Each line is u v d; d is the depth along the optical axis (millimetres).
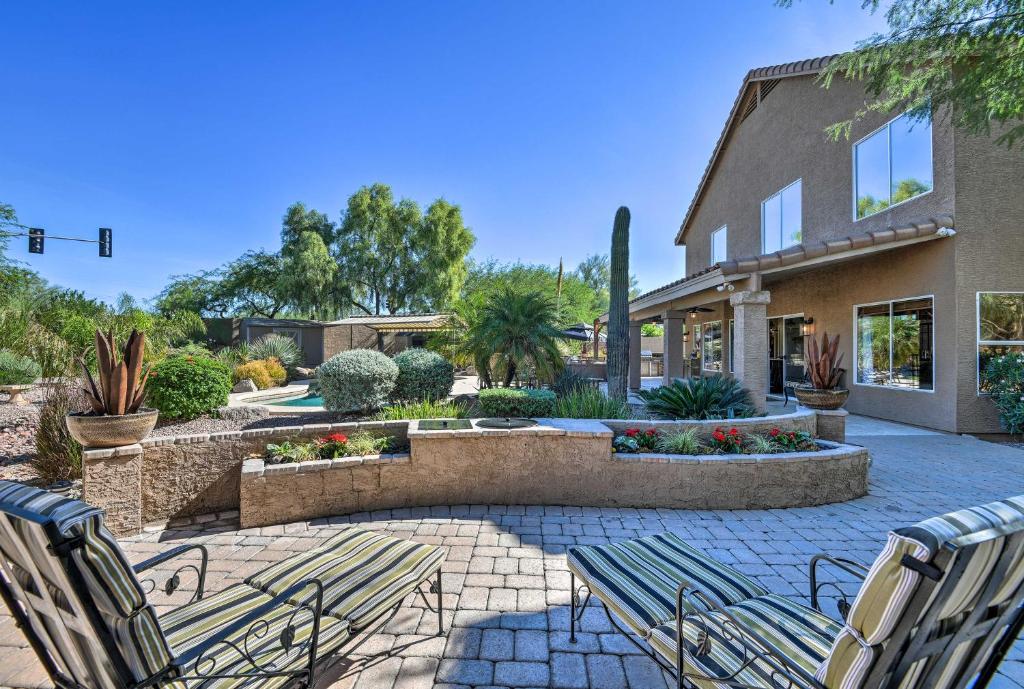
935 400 8242
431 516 4309
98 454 3814
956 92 5926
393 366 7281
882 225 9203
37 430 5391
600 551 2547
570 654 2404
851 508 4551
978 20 5363
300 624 1947
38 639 1667
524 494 4633
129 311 17875
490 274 36375
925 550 1087
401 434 4992
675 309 12359
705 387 6797
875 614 1207
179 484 4270
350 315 34219
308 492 4250
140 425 3979
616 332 8688
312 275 30703
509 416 5762
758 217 12977
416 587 2342
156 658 1438
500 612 2779
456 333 10297
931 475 5617
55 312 13852
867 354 9828
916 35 5730
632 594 2137
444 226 31719
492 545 3697
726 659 1741
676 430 5289
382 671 2275
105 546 1313
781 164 12023
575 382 8711
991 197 7781
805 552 3592
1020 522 1219
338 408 6934
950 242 7902
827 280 10922
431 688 2160
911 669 1310
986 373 7676
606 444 4578
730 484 4539
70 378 7121
